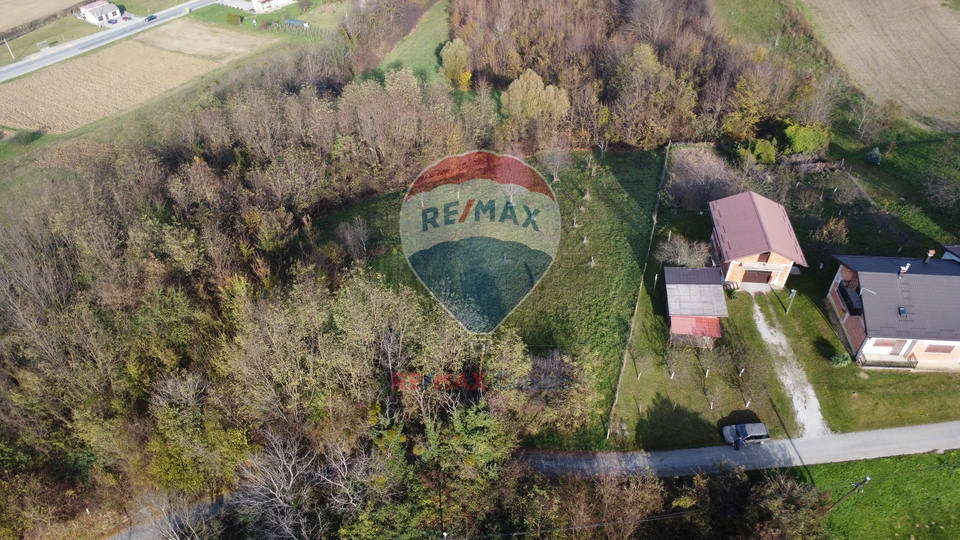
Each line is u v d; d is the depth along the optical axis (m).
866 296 40.28
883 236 50.69
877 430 38.25
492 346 41.31
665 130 65.69
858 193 55.88
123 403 40.22
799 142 60.25
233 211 53.41
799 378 41.28
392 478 35.91
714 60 74.44
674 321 43.75
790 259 44.69
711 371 42.03
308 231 53.34
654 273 49.56
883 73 73.62
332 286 47.41
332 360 38.19
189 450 36.62
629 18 85.50
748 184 54.66
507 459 37.31
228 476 38.00
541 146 65.50
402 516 34.59
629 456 38.50
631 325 45.56
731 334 44.16
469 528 34.53
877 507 35.16
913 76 72.44
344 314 40.41
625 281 49.22
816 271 48.09
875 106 67.19
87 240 49.16
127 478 39.50
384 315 40.97
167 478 36.88
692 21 84.94
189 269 45.88
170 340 42.22
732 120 64.19
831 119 65.81
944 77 71.38
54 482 38.59
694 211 56.00
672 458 38.22
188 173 56.31
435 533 34.34
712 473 37.09
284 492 35.25
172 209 54.91
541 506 34.97
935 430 37.84
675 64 75.38
